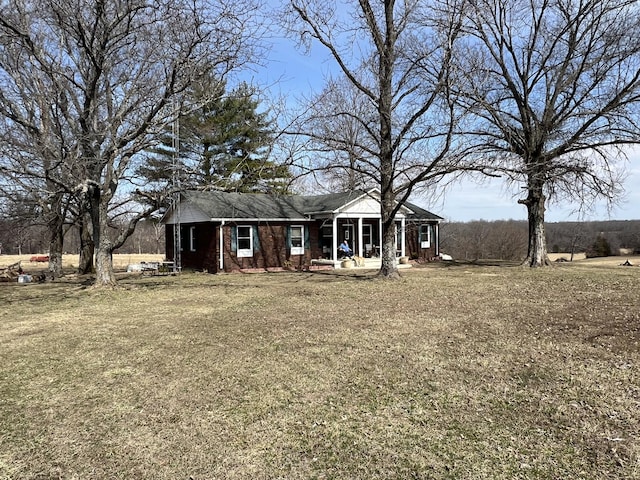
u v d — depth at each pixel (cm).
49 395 548
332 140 1614
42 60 1357
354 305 1145
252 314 1046
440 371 605
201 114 2886
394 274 1755
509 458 381
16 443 426
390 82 1644
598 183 1952
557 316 944
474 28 1922
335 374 600
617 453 385
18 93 1449
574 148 2000
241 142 3019
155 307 1189
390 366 630
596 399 500
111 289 1573
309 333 835
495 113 2041
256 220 2228
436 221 2939
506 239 4256
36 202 1866
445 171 1444
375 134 1698
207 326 923
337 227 2641
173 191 1712
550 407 483
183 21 1360
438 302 1164
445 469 366
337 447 406
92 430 451
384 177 1709
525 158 2025
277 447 409
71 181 1532
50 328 945
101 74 1539
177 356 703
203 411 491
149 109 1552
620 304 1065
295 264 2403
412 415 470
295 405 501
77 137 1386
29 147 1350
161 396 537
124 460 392
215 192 2422
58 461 393
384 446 406
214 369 633
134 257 4575
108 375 619
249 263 2247
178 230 2291
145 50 1509
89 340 826
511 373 593
